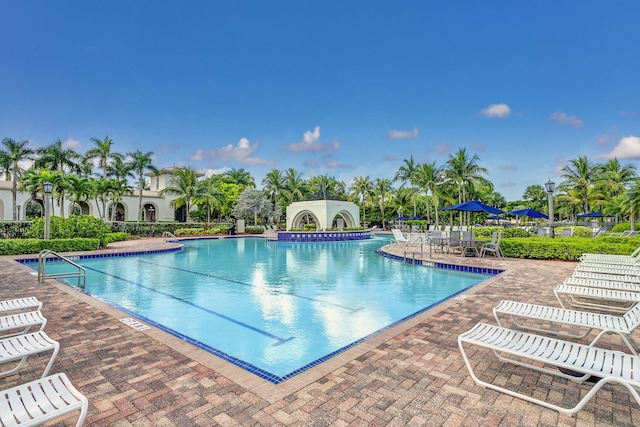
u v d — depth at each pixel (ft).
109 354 12.57
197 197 117.91
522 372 11.07
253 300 24.12
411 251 50.85
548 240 42.68
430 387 10.08
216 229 103.76
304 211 92.27
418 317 16.98
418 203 157.48
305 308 22.04
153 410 8.91
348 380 10.51
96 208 119.34
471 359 12.02
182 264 42.63
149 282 30.83
